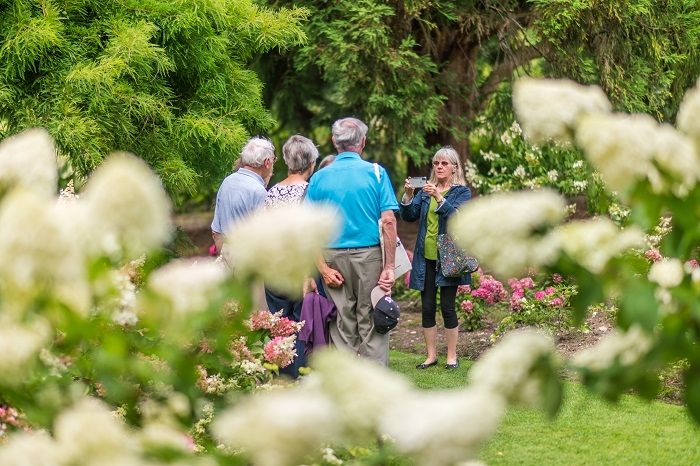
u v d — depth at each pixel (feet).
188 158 31.42
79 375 9.70
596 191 7.38
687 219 6.18
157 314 6.81
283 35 34.14
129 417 8.70
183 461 6.38
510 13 47.47
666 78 46.29
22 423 9.06
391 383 5.21
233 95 32.30
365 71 45.19
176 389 8.26
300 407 4.80
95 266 6.20
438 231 25.95
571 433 19.88
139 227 5.84
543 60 52.85
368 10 43.32
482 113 55.06
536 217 5.60
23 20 27.30
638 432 19.88
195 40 30.53
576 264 5.94
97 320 7.98
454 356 27.04
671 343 6.26
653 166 6.14
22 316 6.31
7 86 27.48
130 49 27.58
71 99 27.55
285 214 5.36
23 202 5.51
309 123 54.75
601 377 6.30
